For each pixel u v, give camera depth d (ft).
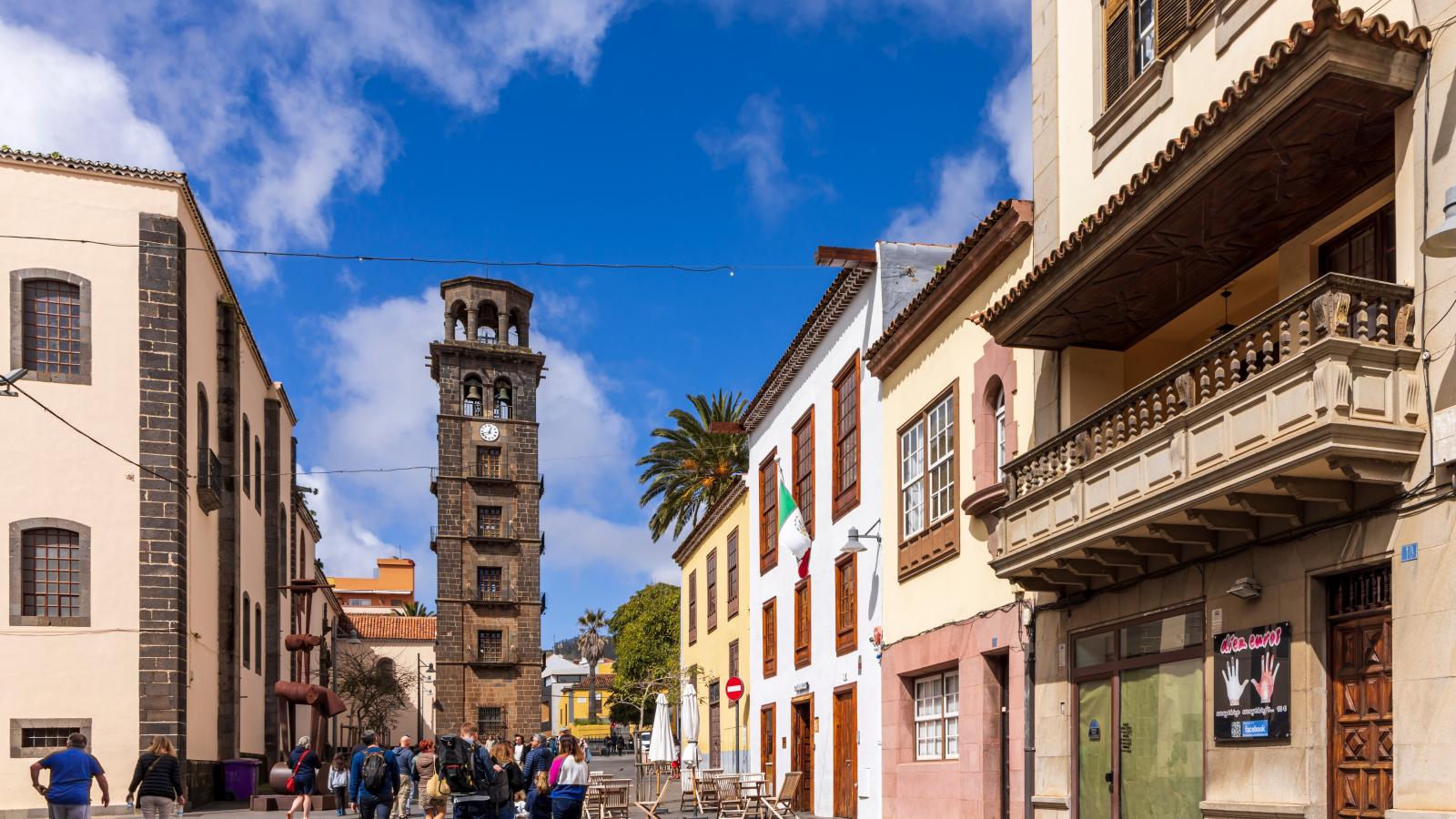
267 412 142.92
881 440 69.15
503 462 227.61
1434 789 27.30
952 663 56.85
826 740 78.79
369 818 60.64
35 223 88.84
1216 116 31.76
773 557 97.45
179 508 90.63
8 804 82.28
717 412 162.71
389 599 349.20
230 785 102.12
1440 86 28.48
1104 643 43.57
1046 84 49.32
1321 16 28.19
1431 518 28.12
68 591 86.58
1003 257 53.01
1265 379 30.17
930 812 58.85
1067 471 40.86
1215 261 38.81
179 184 92.58
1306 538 32.40
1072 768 44.86
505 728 215.10
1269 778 33.27
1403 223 29.66
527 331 238.48
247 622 122.52
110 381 89.30
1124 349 46.78
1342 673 31.50
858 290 74.64
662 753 103.71
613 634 252.01
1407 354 28.66
